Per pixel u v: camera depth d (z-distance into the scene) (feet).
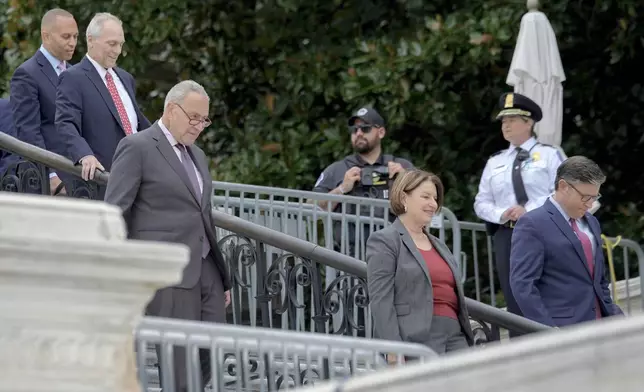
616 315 59.62
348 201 73.72
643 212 102.89
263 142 103.81
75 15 105.50
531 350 25.53
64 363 29.71
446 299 51.55
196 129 53.83
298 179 102.17
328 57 104.01
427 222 51.83
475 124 101.96
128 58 106.11
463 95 100.42
